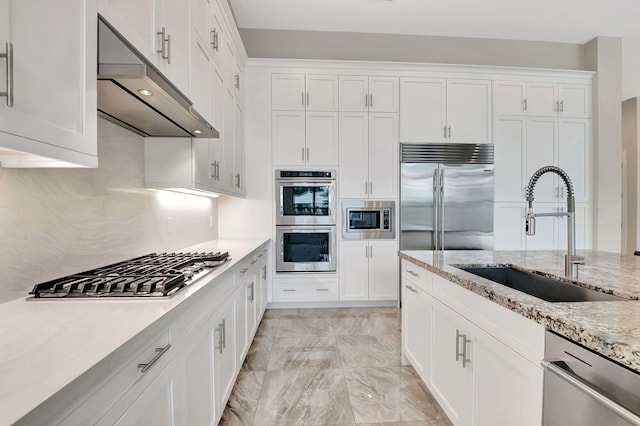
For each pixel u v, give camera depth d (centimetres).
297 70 347
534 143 371
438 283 165
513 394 104
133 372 78
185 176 193
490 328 117
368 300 356
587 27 368
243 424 167
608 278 142
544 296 157
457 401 143
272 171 347
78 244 135
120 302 103
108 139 158
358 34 377
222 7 238
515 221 369
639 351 61
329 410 179
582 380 73
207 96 204
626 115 584
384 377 213
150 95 125
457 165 360
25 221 109
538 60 400
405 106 355
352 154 352
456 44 389
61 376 57
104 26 103
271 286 348
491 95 364
